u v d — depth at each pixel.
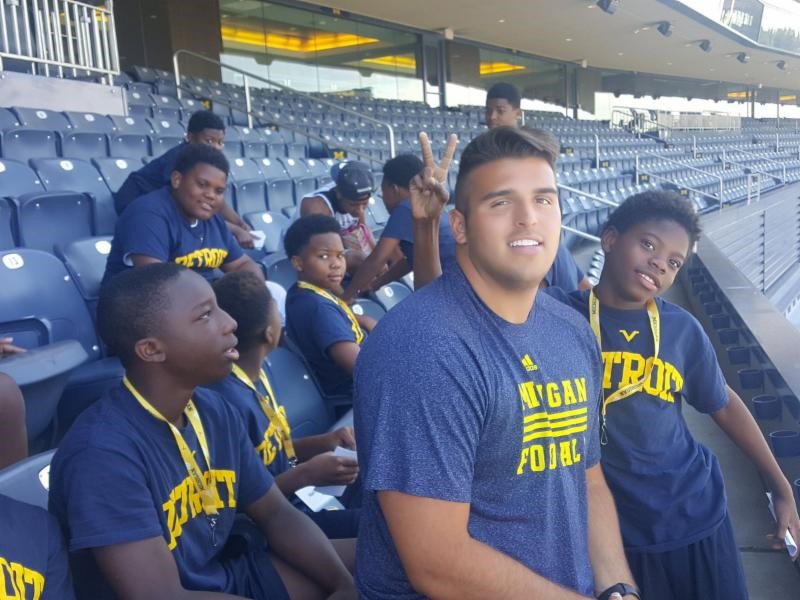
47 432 2.54
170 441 1.42
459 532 1.00
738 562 1.75
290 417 2.56
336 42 16.20
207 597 1.34
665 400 1.67
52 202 3.92
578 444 1.16
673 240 1.61
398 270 3.53
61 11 7.64
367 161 9.65
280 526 1.62
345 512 1.95
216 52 13.80
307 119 11.95
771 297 12.81
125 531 1.27
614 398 1.65
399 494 0.99
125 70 10.66
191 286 1.43
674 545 1.66
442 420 1.00
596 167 13.88
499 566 1.03
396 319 1.06
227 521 1.52
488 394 1.04
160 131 7.45
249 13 14.44
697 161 18.95
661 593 1.69
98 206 4.48
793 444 2.53
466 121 16.91
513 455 1.07
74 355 2.40
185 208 3.07
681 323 1.69
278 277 3.92
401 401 1.00
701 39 19.77
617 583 1.30
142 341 1.39
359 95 16.91
